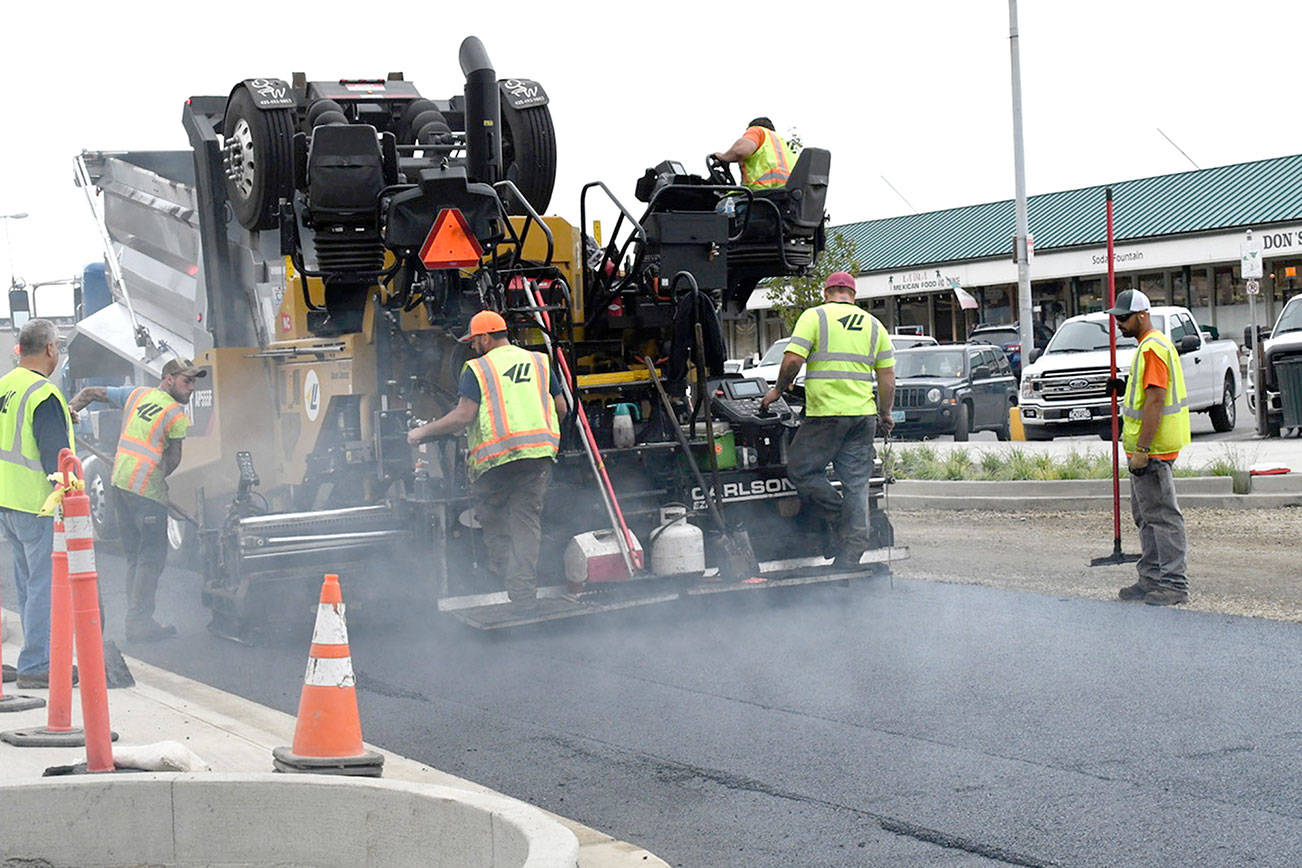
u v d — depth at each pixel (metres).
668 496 9.95
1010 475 17.00
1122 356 23.92
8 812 5.14
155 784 5.15
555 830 4.45
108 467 14.78
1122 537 13.09
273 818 5.10
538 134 11.23
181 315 14.08
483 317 9.11
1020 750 6.43
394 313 9.98
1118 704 7.15
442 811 4.82
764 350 51.09
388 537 9.41
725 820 5.68
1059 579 10.98
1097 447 21.36
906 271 49.47
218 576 10.05
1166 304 44.19
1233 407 25.05
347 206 9.46
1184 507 14.82
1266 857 5.02
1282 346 20.84
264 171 10.37
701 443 10.01
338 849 5.04
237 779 5.14
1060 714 7.00
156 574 10.03
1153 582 9.91
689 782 6.19
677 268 9.89
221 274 12.27
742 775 6.25
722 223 10.01
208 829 5.14
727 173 10.93
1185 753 6.29
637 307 10.30
